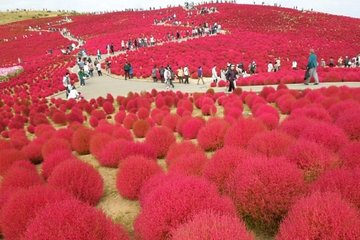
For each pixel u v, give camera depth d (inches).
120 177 251.0
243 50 1461.6
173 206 163.6
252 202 183.0
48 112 701.9
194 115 559.2
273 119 374.3
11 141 418.9
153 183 214.4
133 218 222.7
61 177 241.6
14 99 858.1
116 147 323.0
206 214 145.2
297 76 791.7
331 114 389.7
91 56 1659.7
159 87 944.9
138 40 1753.2
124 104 698.8
